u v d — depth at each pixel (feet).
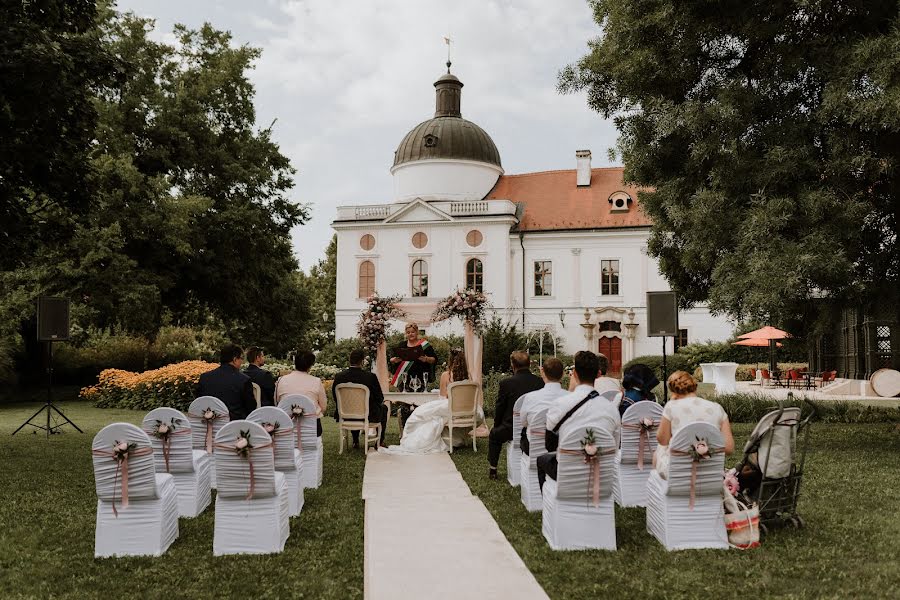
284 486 21.72
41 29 37.81
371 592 16.87
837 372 92.22
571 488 20.33
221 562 19.69
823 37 38.47
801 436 45.68
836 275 36.91
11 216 41.19
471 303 50.19
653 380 28.73
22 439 47.29
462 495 27.96
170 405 72.28
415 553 19.98
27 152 38.24
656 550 20.16
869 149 38.32
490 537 21.62
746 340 97.25
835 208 37.24
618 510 25.38
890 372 68.69
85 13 43.24
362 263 153.28
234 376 30.04
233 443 20.06
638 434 25.98
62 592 17.53
